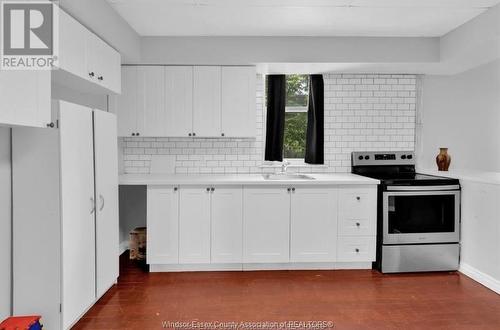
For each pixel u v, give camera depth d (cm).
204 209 326
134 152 394
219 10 281
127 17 295
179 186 324
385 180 329
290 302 266
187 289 290
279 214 329
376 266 341
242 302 266
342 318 241
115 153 285
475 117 404
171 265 332
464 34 309
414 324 233
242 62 348
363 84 400
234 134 361
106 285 268
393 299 272
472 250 315
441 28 321
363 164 392
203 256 327
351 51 343
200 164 397
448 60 336
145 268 337
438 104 406
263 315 245
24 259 207
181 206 325
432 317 243
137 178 344
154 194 324
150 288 292
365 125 402
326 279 313
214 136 361
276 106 395
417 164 407
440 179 330
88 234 238
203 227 326
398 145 405
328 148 403
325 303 264
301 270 337
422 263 330
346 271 334
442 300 270
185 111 359
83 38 240
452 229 329
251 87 359
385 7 275
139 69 356
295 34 338
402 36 344
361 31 329
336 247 333
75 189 221
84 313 242
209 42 342
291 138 411
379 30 327
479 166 401
